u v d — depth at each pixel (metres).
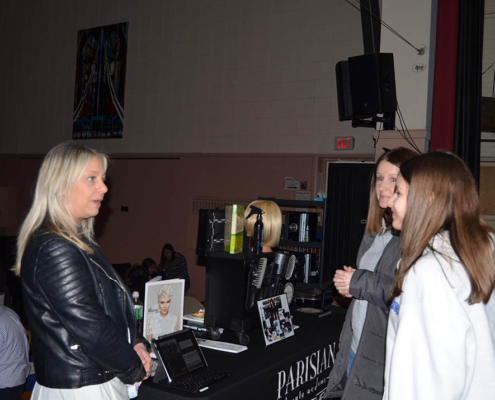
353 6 5.66
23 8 8.27
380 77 4.25
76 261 1.34
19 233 1.41
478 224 1.17
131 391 1.58
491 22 4.92
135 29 7.23
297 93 6.00
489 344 1.13
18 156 8.27
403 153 1.85
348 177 4.64
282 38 6.11
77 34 7.77
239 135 6.39
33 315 1.35
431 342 1.10
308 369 2.14
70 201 1.41
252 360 1.90
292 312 2.73
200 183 6.65
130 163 7.25
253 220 2.21
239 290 2.05
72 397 1.34
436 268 1.13
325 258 4.64
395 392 1.14
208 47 6.64
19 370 2.44
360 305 1.94
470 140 4.39
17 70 8.30
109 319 1.36
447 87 4.42
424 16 4.54
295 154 5.97
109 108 7.43
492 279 1.13
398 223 1.32
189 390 1.59
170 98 6.93
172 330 2.04
